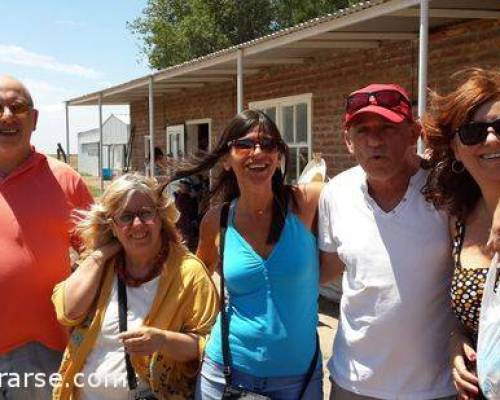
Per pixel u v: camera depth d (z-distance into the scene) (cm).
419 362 254
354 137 263
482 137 224
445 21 724
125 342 286
